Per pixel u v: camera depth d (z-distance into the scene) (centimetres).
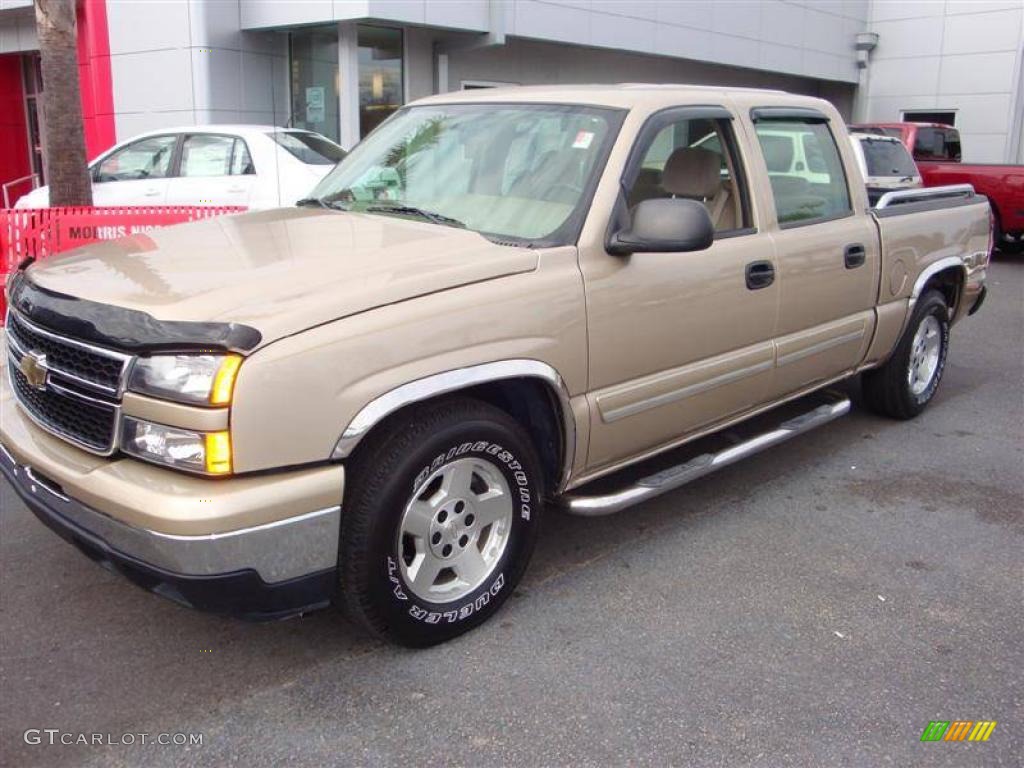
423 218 392
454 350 315
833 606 375
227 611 286
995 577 402
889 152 1264
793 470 526
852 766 281
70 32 762
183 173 1017
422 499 327
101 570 401
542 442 371
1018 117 2164
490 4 1351
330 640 347
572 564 408
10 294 374
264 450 276
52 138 773
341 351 287
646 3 1609
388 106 1377
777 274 443
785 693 316
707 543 430
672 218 347
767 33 1934
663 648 342
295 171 979
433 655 337
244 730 295
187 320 278
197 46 1265
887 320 542
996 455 555
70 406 306
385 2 1209
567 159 383
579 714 303
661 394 395
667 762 281
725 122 438
